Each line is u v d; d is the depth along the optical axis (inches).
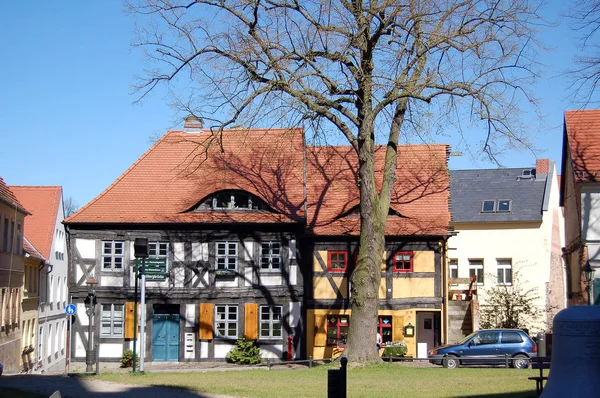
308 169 1391.5
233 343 1280.8
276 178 1348.4
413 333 1251.8
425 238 1270.9
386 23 829.2
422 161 1387.8
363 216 925.2
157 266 921.5
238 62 856.3
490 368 916.0
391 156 968.3
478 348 1028.5
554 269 1833.2
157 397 612.7
